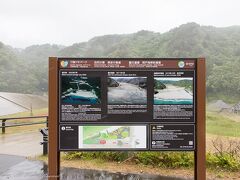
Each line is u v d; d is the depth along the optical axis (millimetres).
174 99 7449
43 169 10312
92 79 7434
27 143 16141
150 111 7449
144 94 7441
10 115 51344
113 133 7457
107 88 7438
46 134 12758
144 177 9383
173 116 7457
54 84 7383
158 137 7457
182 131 7457
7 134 19922
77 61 7426
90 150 7449
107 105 7441
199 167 7422
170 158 10688
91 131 7449
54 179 7363
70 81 7430
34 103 89062
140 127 7453
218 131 33531
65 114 7430
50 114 7383
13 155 12750
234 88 150875
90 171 10086
